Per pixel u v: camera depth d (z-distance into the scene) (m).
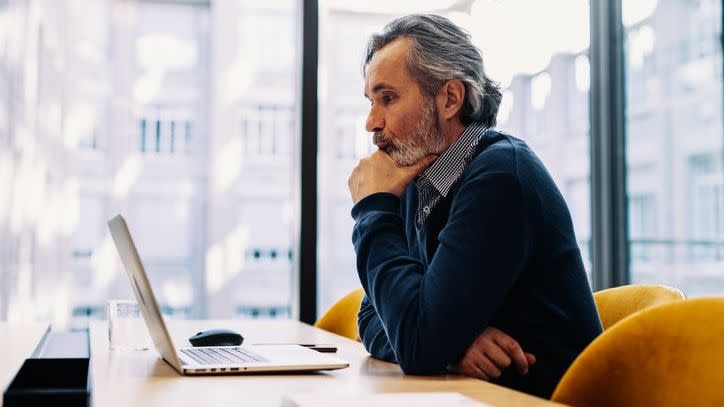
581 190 3.91
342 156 4.25
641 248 3.97
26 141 3.47
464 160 1.42
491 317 1.29
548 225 1.31
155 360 1.33
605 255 3.58
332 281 4.29
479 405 0.83
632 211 3.64
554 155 3.90
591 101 3.60
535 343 1.29
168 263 4.62
